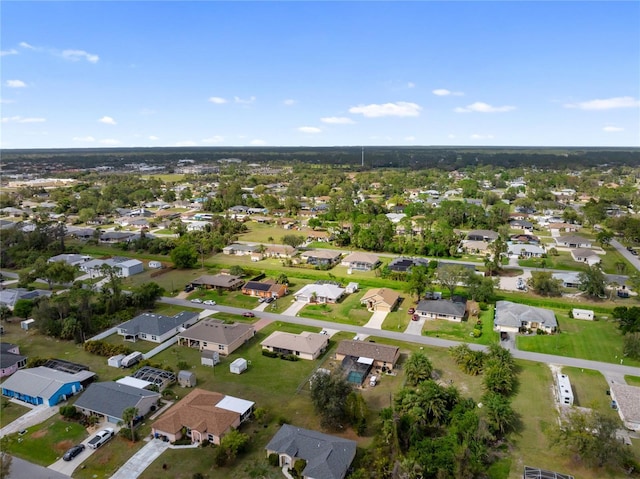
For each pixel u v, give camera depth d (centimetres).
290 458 5100
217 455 5125
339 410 5769
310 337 8094
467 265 13275
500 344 8231
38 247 14938
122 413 5831
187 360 7712
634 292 10744
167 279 12244
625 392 6312
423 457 4934
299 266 13450
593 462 5072
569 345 8188
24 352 8006
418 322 9300
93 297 10344
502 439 5622
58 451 5394
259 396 6612
